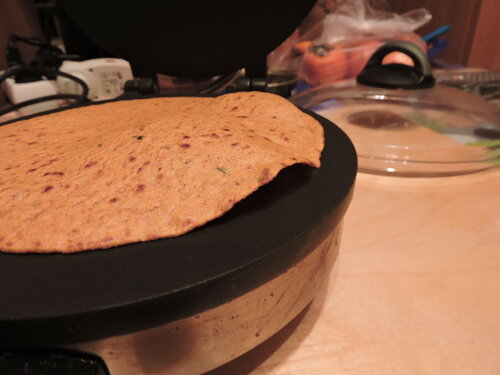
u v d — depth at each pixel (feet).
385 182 0.94
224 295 0.37
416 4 1.88
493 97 1.28
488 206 0.83
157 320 0.35
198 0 0.85
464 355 0.52
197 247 0.39
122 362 0.38
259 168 0.44
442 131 1.04
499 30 1.68
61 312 0.32
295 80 1.39
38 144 0.62
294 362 0.52
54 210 0.43
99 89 1.41
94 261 0.38
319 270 0.49
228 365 0.52
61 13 1.52
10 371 0.34
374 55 1.09
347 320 0.58
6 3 1.62
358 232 0.77
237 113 0.64
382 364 0.51
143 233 0.40
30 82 1.34
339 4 1.65
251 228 0.41
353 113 1.13
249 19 0.87
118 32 0.92
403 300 0.61
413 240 0.74
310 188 0.47
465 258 0.69
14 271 0.37
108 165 0.48
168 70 0.99
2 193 0.47
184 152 0.47
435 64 1.75
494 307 0.59
